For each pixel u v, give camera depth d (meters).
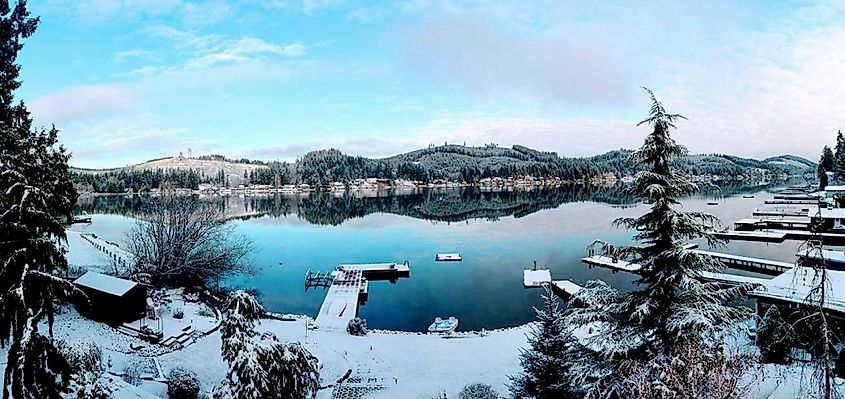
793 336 13.91
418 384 19.78
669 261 11.21
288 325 28.39
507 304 35.62
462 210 100.56
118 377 16.33
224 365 21.06
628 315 11.91
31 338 9.34
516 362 22.58
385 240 64.06
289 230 74.75
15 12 20.69
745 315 11.10
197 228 35.94
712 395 9.44
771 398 12.80
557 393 14.27
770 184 188.75
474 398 17.38
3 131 16.19
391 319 32.91
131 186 153.38
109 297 24.22
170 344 22.78
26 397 9.22
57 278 10.48
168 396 16.88
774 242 58.25
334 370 21.12
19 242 10.13
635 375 10.29
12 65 20.44
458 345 25.12
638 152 11.44
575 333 21.50
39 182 11.27
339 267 46.19
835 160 102.12
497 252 54.28
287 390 11.80
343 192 175.88
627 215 83.25
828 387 10.03
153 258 34.81
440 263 49.53
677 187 11.17
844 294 19.52
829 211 60.00
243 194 168.00
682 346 10.45
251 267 42.38
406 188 197.38
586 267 45.94
